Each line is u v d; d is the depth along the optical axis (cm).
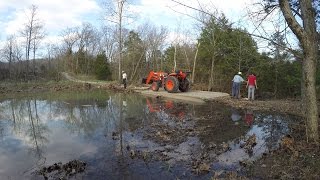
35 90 2658
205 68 2577
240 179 613
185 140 920
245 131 1030
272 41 749
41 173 676
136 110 1479
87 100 1906
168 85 2073
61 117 1340
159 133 991
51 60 5000
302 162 667
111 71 4312
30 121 1268
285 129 1038
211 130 1044
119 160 747
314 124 768
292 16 727
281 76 2000
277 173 632
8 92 2492
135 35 3912
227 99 1798
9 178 658
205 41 2372
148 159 748
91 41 5288
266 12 775
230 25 877
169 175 650
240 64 1928
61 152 831
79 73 4997
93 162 738
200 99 1839
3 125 1195
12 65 4297
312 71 755
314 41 748
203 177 638
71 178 640
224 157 761
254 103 1609
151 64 3869
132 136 973
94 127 1121
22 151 850
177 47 3281
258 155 768
